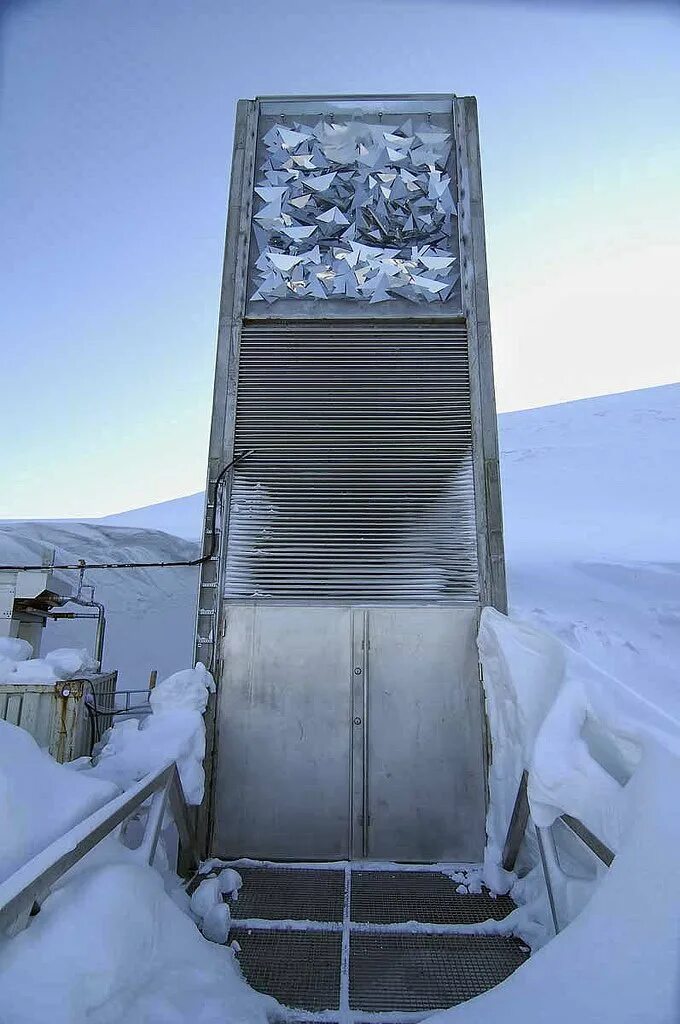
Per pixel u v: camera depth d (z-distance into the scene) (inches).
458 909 136.2
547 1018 76.1
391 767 170.9
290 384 199.0
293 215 216.1
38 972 69.4
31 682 171.9
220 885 141.0
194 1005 83.4
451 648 178.1
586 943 83.2
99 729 198.2
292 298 207.9
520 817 134.3
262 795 169.3
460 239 213.0
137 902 88.4
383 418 195.9
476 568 183.6
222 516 187.2
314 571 183.6
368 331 204.4
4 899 61.5
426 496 189.5
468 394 198.4
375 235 216.4
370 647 178.4
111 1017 73.0
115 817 92.6
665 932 75.7
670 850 82.5
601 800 103.0
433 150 222.2
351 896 142.8
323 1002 101.9
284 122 226.1
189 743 152.7
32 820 83.5
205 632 178.7
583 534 750.5
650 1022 68.4
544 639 145.9
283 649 178.5
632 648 413.4
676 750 98.7
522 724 143.3
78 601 249.6
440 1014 87.7
